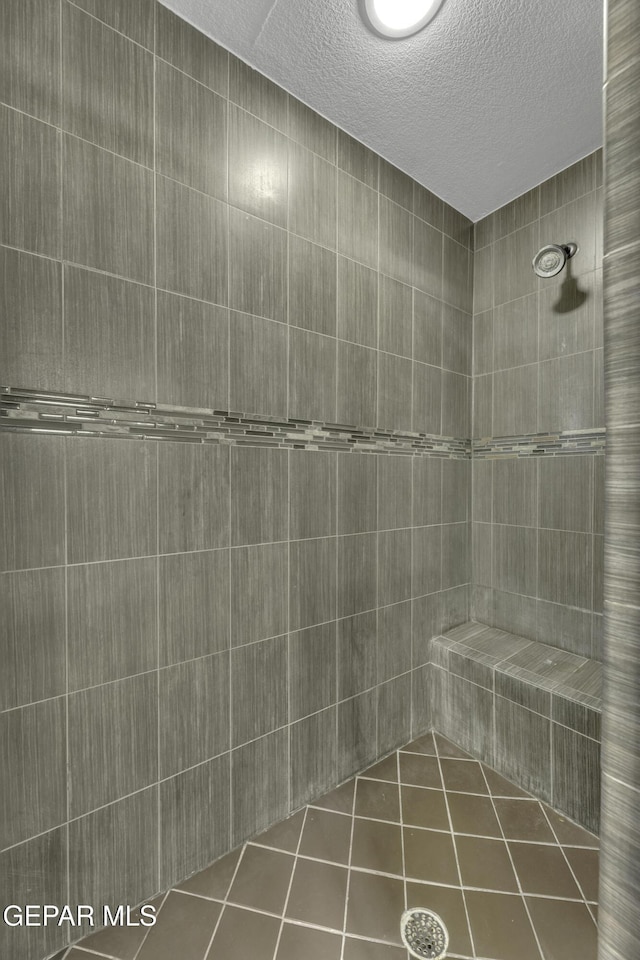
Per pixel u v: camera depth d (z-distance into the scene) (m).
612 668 0.47
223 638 1.35
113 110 1.13
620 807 0.47
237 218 1.35
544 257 1.77
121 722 1.17
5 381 1.00
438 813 1.52
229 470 1.35
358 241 1.68
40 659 1.06
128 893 1.18
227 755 1.36
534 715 1.61
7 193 0.99
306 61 1.36
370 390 1.73
